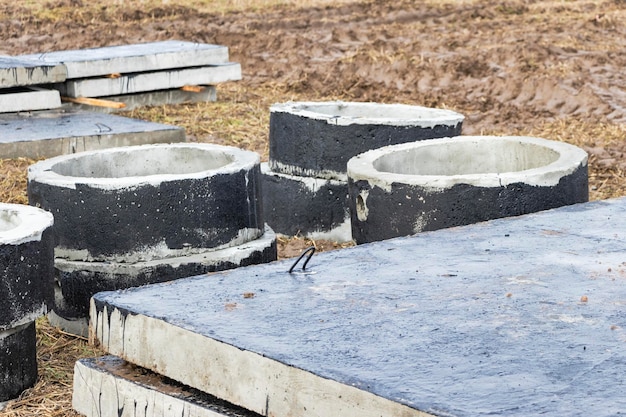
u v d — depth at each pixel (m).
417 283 8.51
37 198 11.52
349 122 14.27
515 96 24.75
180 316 7.80
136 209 11.17
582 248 9.41
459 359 6.99
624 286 8.37
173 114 22.59
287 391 6.98
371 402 6.53
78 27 34.78
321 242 14.80
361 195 11.69
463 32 33.53
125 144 18.80
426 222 11.27
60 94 22.16
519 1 39.47
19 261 9.65
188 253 11.40
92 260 11.33
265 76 27.88
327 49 30.58
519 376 6.73
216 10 38.12
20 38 33.38
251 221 11.90
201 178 11.33
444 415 6.20
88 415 8.31
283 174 15.02
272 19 36.28
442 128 14.35
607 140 20.59
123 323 8.02
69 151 18.30
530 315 7.76
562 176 11.55
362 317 7.76
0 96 20.45
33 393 10.06
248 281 8.65
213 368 7.43
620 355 7.04
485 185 11.20
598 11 37.94
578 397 6.43
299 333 7.46
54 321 11.80
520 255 9.23
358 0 39.75
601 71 26.28
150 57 22.80
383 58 28.08
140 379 8.02
